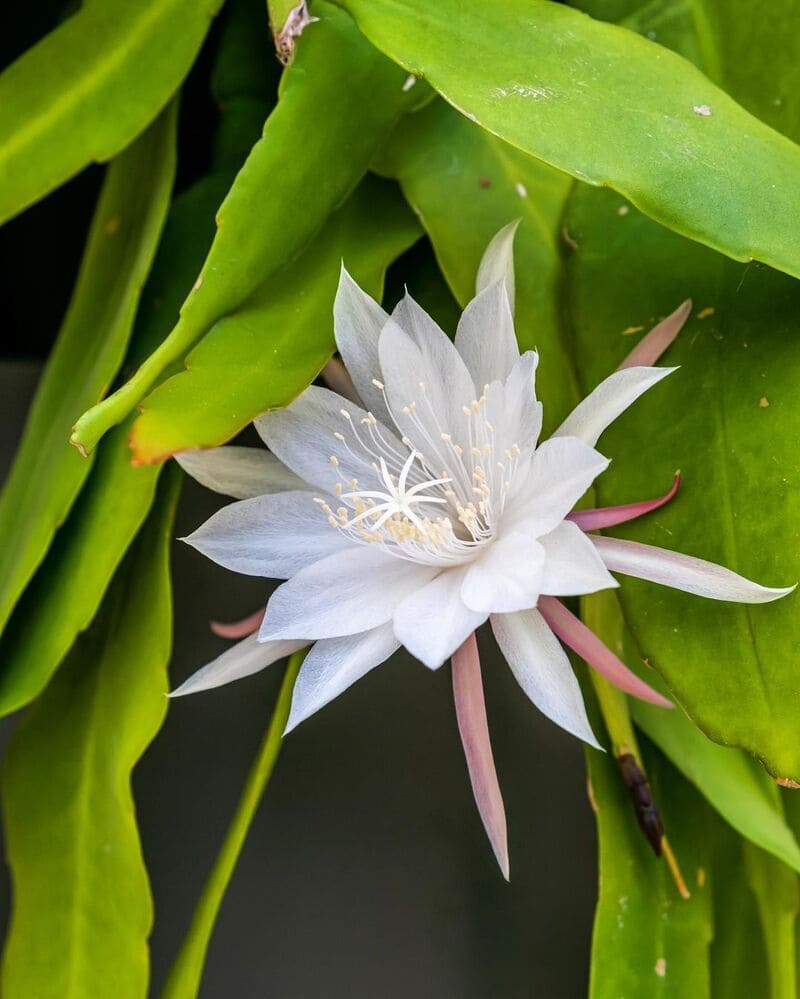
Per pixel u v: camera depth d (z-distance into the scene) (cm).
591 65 25
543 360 28
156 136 34
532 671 23
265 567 25
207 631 40
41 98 31
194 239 34
